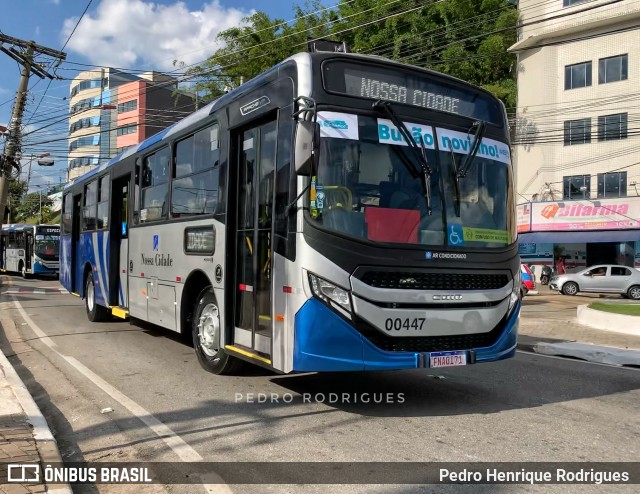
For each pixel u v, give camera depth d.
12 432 4.76
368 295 5.08
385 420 5.45
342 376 7.32
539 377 7.74
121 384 6.84
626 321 12.33
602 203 29.19
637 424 5.50
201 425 5.26
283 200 5.44
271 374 7.36
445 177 5.74
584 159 30.47
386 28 32.25
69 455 4.61
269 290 5.73
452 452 4.61
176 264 8.02
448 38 32.78
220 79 32.69
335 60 5.47
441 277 5.46
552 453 4.63
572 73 30.89
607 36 29.69
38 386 6.89
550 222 30.55
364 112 5.46
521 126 32.09
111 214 10.96
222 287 6.65
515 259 6.10
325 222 5.09
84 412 5.76
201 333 7.45
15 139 23.36
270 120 5.96
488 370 8.13
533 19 31.92
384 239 5.26
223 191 6.72
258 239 6.05
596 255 31.58
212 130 7.18
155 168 9.08
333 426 5.23
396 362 5.17
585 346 10.16
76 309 15.30
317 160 5.00
